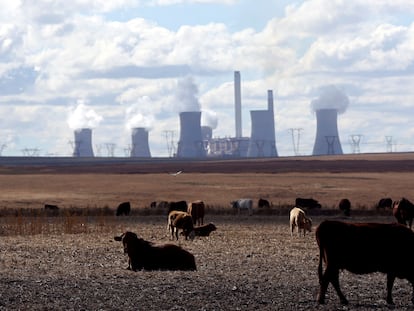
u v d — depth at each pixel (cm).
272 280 4412
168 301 3756
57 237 7381
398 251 3722
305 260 5428
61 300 3803
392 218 10544
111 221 9806
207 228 7412
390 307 3641
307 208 12719
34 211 12012
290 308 3603
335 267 3725
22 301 3788
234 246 6431
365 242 3716
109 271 4838
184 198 19212
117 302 3738
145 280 4400
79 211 12044
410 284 4319
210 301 3756
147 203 17112
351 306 3659
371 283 4344
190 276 4572
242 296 3888
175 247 4906
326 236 3728
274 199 18625
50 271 4872
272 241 6912
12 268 5038
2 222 9600
